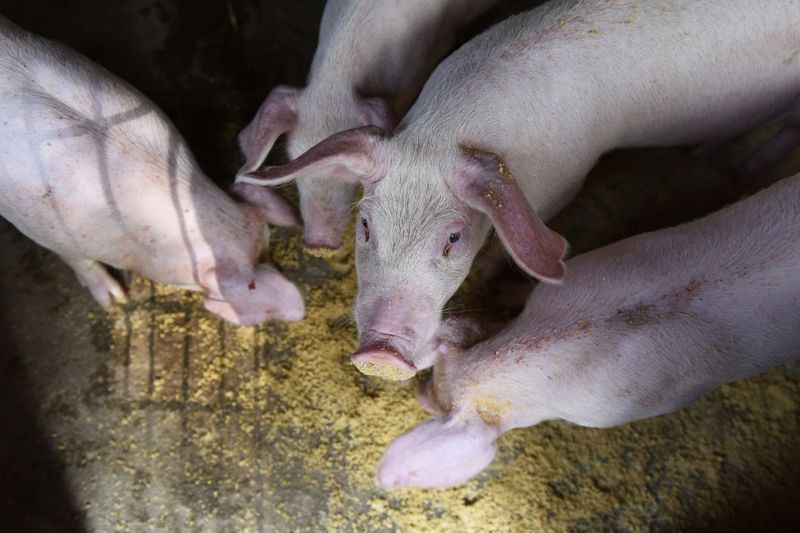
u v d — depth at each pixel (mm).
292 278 1402
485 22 1480
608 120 1283
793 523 1334
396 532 1321
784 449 1355
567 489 1337
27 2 1493
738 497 1343
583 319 1229
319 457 1342
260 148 1226
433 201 1115
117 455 1345
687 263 1224
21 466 1337
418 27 1328
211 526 1325
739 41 1266
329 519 1325
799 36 1276
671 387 1229
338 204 1282
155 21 1498
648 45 1247
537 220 1061
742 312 1203
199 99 1474
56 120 1218
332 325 1382
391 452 1249
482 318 1336
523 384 1237
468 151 1136
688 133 1380
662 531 1330
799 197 1227
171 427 1355
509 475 1338
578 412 1254
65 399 1364
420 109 1189
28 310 1391
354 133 1122
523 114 1210
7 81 1209
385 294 1111
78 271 1354
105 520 1325
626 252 1259
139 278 1400
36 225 1261
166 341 1382
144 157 1256
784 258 1199
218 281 1299
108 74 1288
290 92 1272
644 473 1348
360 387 1359
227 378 1370
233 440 1350
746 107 1350
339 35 1287
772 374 1375
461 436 1242
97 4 1500
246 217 1304
